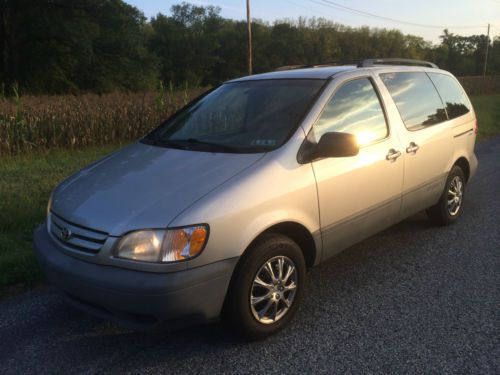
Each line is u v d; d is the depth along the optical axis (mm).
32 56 39062
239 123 3656
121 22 40812
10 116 10547
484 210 5812
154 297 2545
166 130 4051
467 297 3598
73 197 3078
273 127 3426
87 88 42062
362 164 3641
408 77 4613
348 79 3836
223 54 83125
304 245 3395
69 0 37719
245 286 2875
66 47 38594
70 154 10695
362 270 4145
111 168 3391
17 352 2982
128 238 2625
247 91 4012
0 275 3906
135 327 2672
